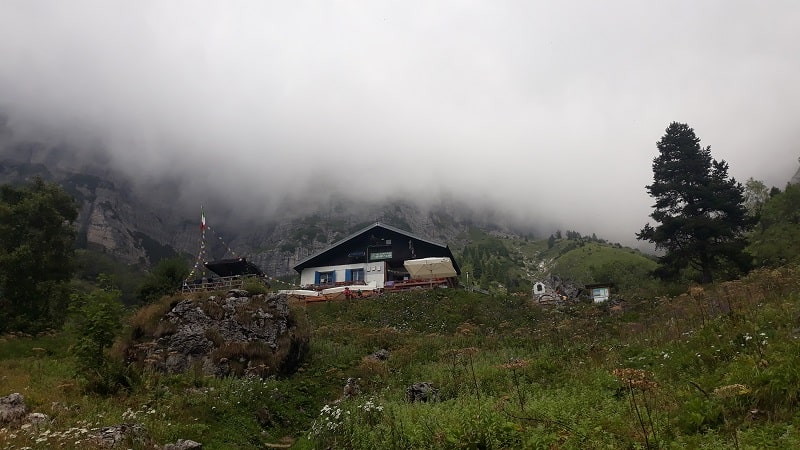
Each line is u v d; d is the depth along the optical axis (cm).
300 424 1816
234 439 1522
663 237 3991
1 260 2892
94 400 1566
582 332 2450
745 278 2459
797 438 797
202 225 4072
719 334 1462
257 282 2809
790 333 1257
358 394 1923
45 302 3078
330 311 3891
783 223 4428
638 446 898
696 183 4072
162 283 3512
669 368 1391
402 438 1195
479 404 1277
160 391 1727
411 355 2473
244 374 2131
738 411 961
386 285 4922
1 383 1625
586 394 1323
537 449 971
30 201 3166
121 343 2220
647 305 3042
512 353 2231
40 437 1153
